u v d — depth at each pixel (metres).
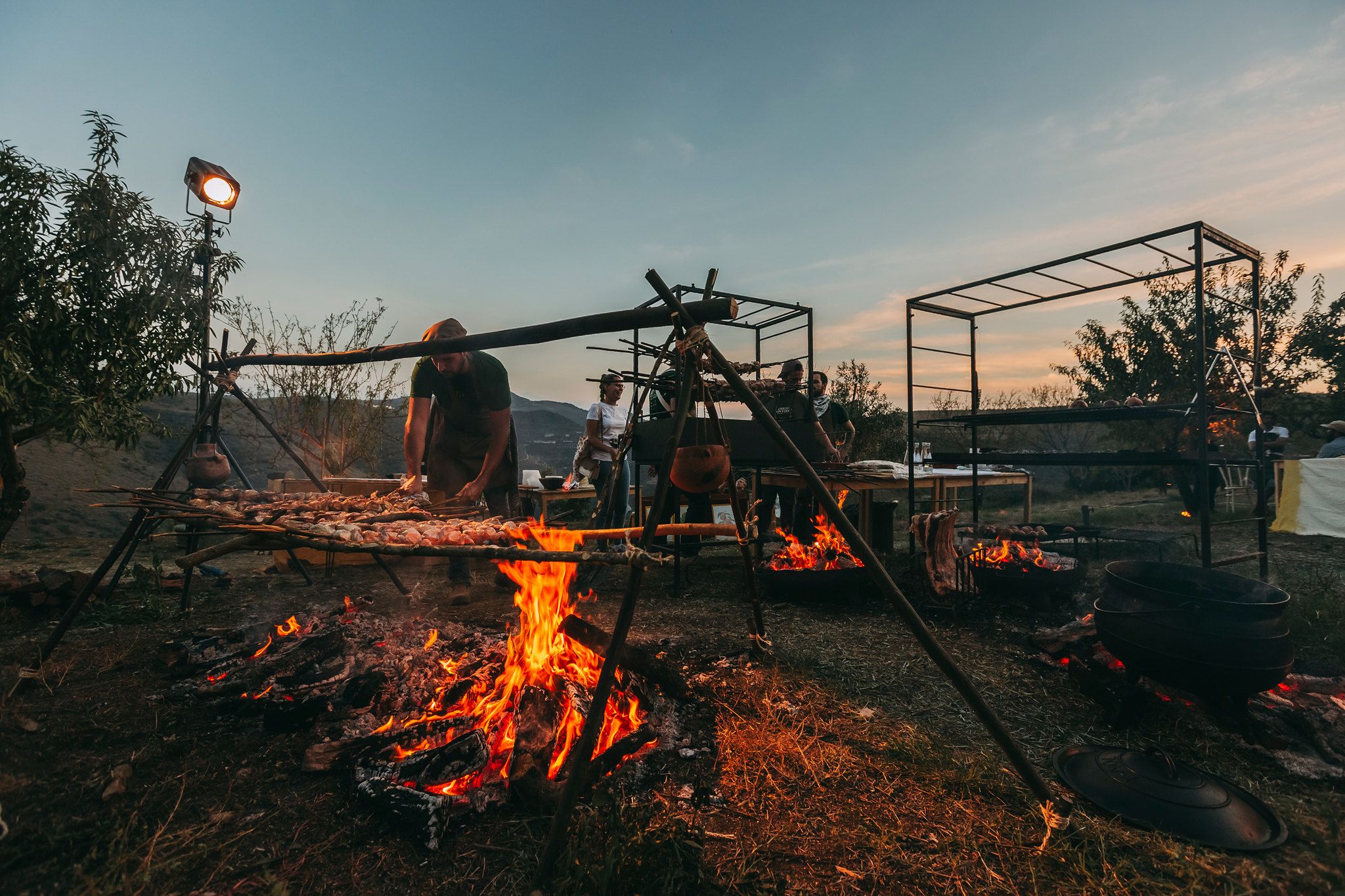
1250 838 1.71
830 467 5.52
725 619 4.13
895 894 1.55
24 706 2.46
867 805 1.93
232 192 5.18
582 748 1.68
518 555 1.77
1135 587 2.58
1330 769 2.13
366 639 3.00
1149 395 10.96
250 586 5.06
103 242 4.88
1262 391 4.86
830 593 4.62
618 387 6.24
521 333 2.44
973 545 4.92
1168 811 1.82
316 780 2.02
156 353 5.41
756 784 2.03
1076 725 2.54
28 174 4.63
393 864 1.63
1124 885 1.56
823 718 2.53
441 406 4.23
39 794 1.87
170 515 2.27
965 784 2.03
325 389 9.21
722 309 2.04
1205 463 3.59
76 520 8.36
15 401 4.55
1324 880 1.56
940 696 2.81
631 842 1.56
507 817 1.85
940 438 11.46
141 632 3.58
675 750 2.17
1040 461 4.51
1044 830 1.80
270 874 1.57
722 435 2.60
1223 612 2.31
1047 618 4.16
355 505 2.72
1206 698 2.43
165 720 2.39
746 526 3.05
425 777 1.94
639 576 1.79
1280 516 7.42
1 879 1.51
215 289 5.58
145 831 1.73
